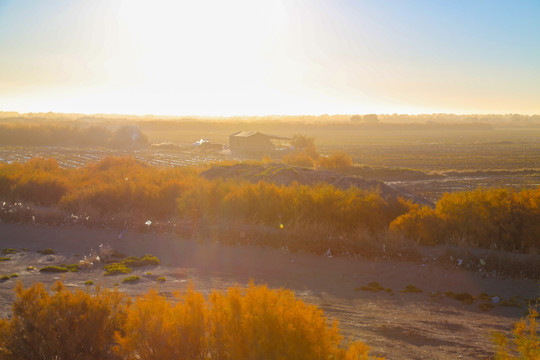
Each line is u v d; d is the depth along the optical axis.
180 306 5.54
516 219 16.56
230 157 81.44
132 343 5.32
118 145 108.06
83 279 12.91
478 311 10.22
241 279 13.14
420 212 18.00
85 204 23.53
